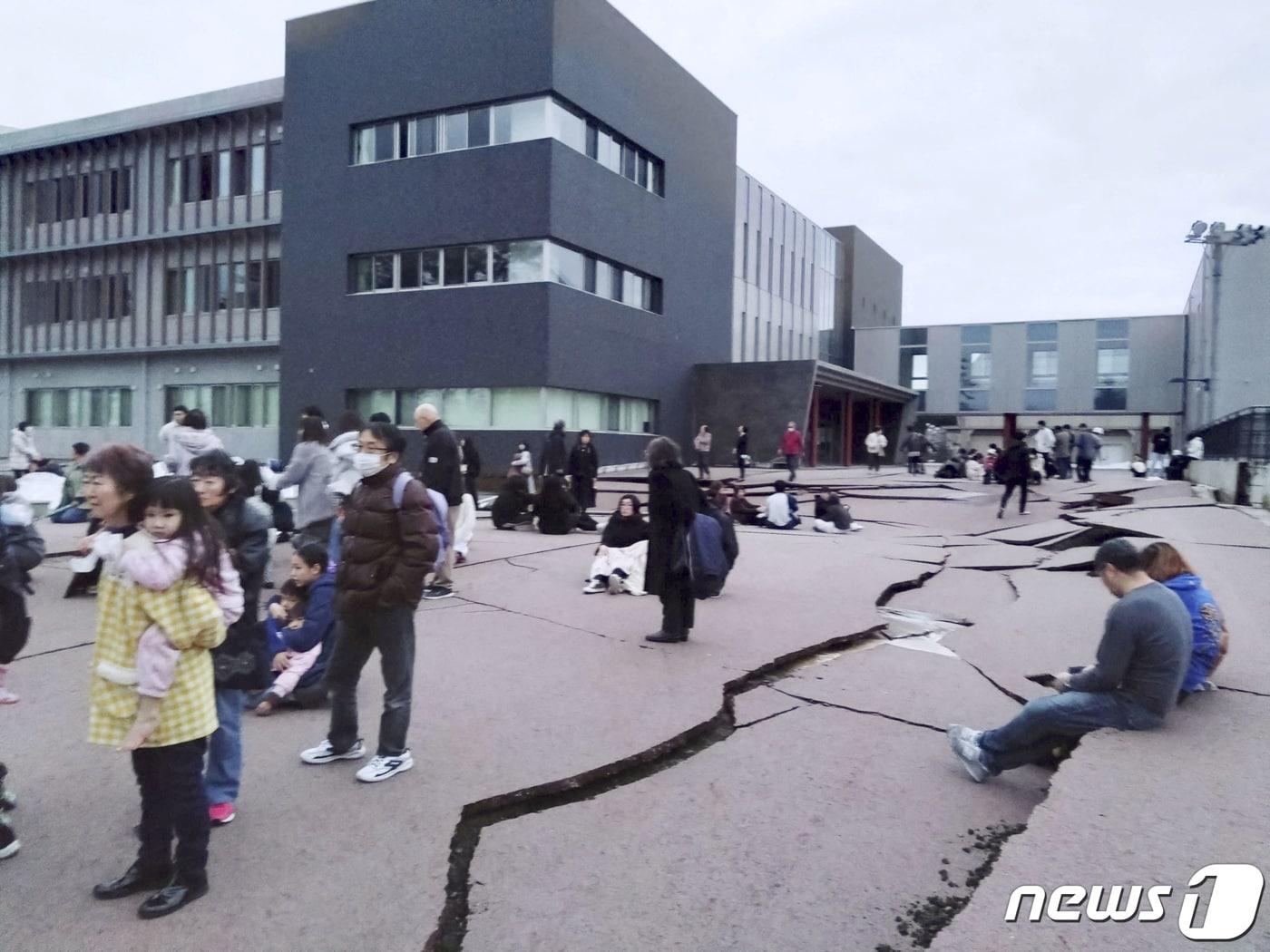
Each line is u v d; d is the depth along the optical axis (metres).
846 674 6.53
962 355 49.66
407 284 27.55
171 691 3.14
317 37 28.50
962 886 3.59
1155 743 4.53
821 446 44.06
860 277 56.28
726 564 7.40
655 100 30.64
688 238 33.12
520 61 25.19
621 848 3.82
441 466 8.56
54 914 3.16
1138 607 4.61
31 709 5.34
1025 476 17.09
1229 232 29.62
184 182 33.88
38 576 9.29
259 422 33.19
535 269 25.41
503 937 3.14
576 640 7.11
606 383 28.16
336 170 28.33
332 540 7.06
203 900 3.26
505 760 4.63
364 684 5.98
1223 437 22.36
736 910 3.36
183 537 3.09
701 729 5.23
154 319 34.94
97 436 36.56
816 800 4.36
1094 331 47.09
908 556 11.91
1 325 38.50
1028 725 4.55
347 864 3.55
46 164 36.94
